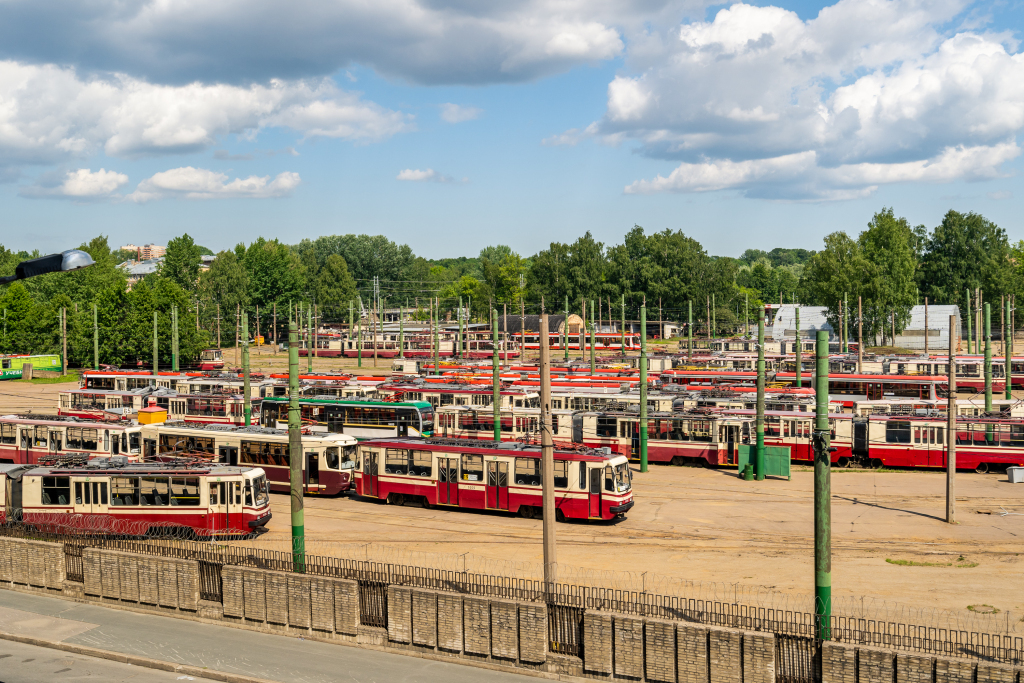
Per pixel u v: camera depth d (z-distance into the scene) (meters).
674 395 64.38
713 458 52.72
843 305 125.38
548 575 24.33
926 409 58.78
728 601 26.72
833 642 18.78
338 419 59.44
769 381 86.75
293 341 27.94
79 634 23.77
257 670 21.17
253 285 198.75
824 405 21.67
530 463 38.72
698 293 190.50
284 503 42.31
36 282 150.12
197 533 34.62
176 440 46.28
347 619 23.12
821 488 21.62
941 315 145.50
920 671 17.86
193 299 186.25
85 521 34.75
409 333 159.75
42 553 27.44
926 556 32.16
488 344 149.75
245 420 58.44
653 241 196.25
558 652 21.25
